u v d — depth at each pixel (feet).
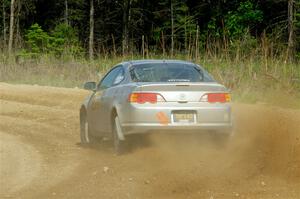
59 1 318.65
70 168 54.29
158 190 45.68
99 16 309.63
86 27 310.45
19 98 113.39
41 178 50.98
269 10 259.39
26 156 60.39
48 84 140.26
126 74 58.54
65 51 163.22
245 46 117.91
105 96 60.13
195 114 54.60
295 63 116.26
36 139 70.64
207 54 119.24
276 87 98.89
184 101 54.54
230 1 273.75
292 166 49.93
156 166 51.78
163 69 58.44
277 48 116.88
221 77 106.01
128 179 48.55
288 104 90.58
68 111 94.07
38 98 111.45
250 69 107.34
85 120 66.28
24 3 290.15
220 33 259.39
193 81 57.31
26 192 46.70
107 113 59.00
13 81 151.94
